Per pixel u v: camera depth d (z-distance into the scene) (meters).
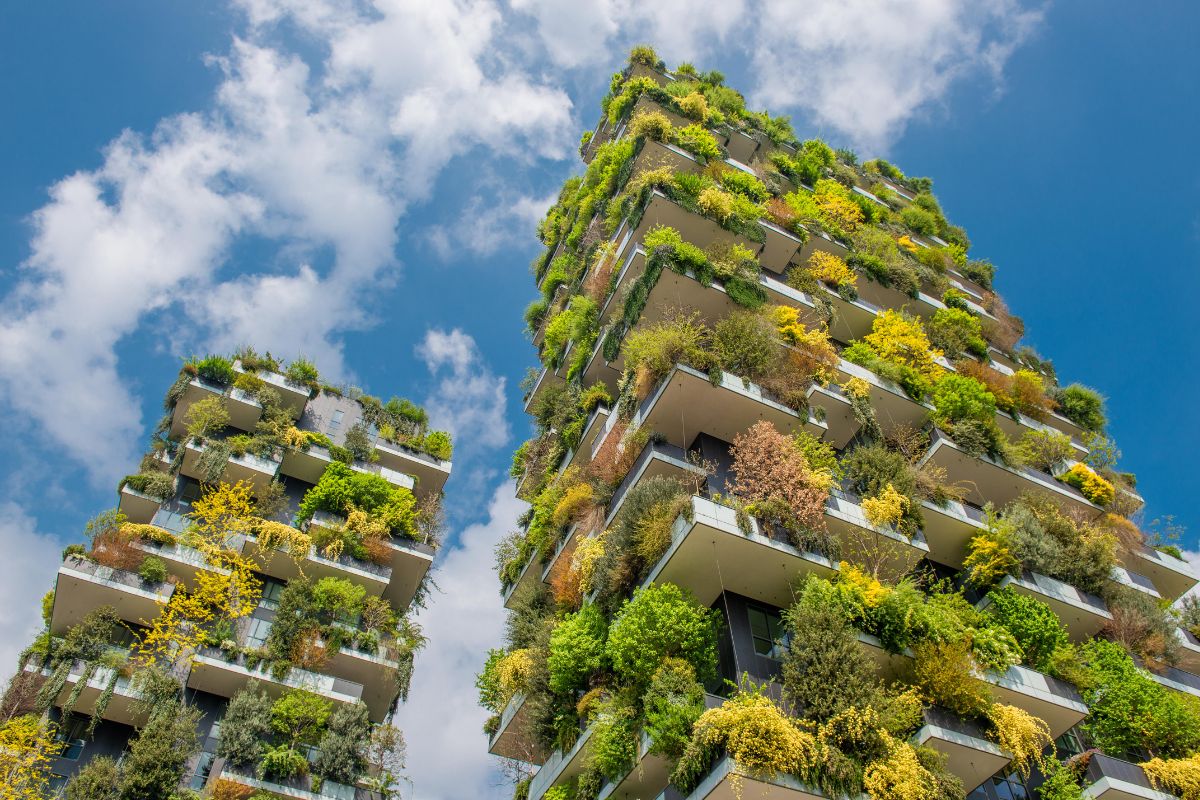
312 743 29.78
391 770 30.12
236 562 32.69
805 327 32.84
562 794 23.19
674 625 21.47
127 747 27.97
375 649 32.66
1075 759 23.00
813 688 19.75
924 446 30.34
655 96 43.34
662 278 30.86
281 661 30.67
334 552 34.59
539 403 37.69
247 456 36.28
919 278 39.56
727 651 22.45
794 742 18.05
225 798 26.50
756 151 44.50
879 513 24.83
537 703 25.34
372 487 37.34
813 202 41.19
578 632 24.42
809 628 21.00
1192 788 22.28
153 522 33.72
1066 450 33.41
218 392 38.56
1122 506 33.03
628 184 37.06
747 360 27.86
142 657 29.56
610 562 25.28
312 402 42.09
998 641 23.22
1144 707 24.33
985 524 28.23
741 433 27.94
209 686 30.31
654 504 24.38
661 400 27.27
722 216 33.88
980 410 31.06
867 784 18.47
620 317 32.69
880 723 19.41
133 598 30.58
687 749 18.69
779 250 36.28
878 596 22.47
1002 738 21.08
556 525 30.98
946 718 21.08
